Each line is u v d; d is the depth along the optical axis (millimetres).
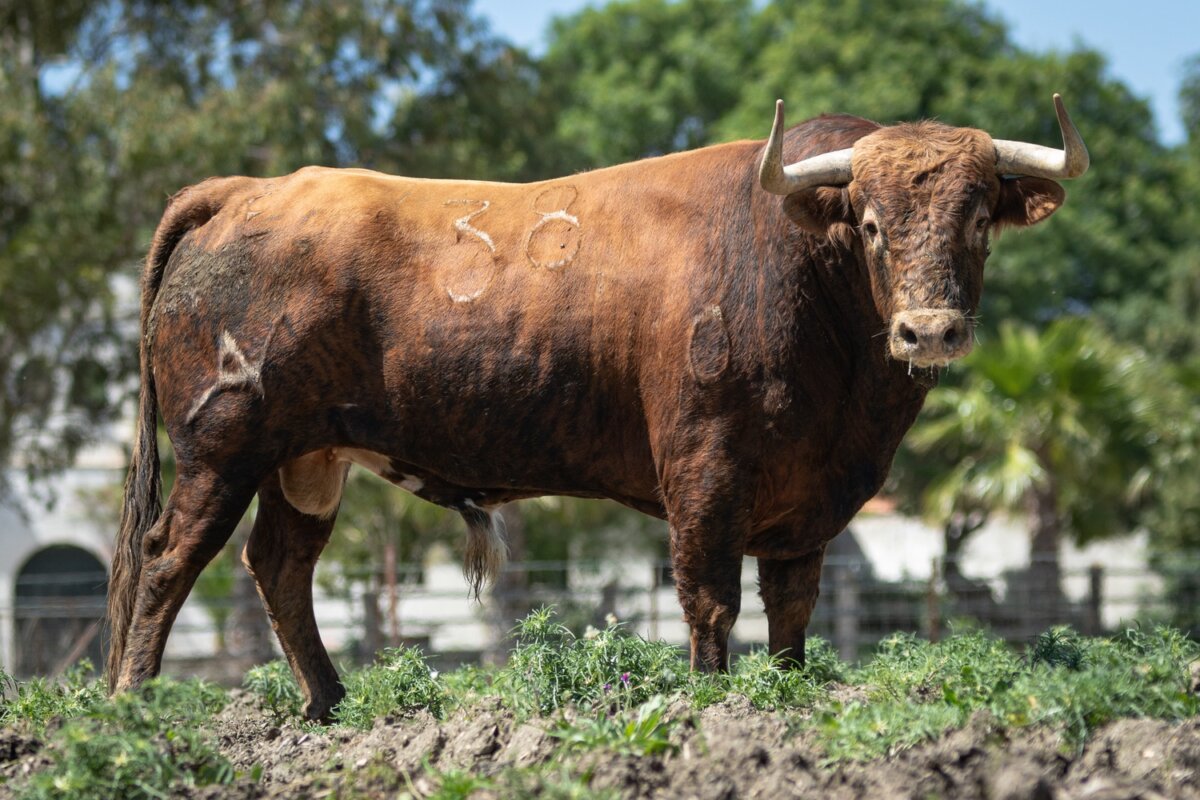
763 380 11695
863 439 12094
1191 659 12414
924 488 50750
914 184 11008
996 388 38938
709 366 11750
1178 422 40438
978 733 9398
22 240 39500
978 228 11141
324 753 11039
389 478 13500
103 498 55562
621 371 12203
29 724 12023
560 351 12250
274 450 12836
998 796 8453
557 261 12391
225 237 13039
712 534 11828
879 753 9461
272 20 42719
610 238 12383
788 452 11797
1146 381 39406
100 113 39531
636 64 67000
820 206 11359
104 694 13156
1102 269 61844
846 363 11844
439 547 51406
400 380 12586
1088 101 63812
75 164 39344
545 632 12195
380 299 12594
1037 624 32875
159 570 12859
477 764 9805
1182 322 59031
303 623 13859
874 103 56000
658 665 11633
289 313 12641
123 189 39688
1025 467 37500
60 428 44094
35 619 31547
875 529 58781
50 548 59844
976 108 57719
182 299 13070
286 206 13008
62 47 43938
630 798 8836
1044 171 11305
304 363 12633
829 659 14195
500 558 13594
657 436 12094
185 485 12938
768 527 12352
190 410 12922
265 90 40500
